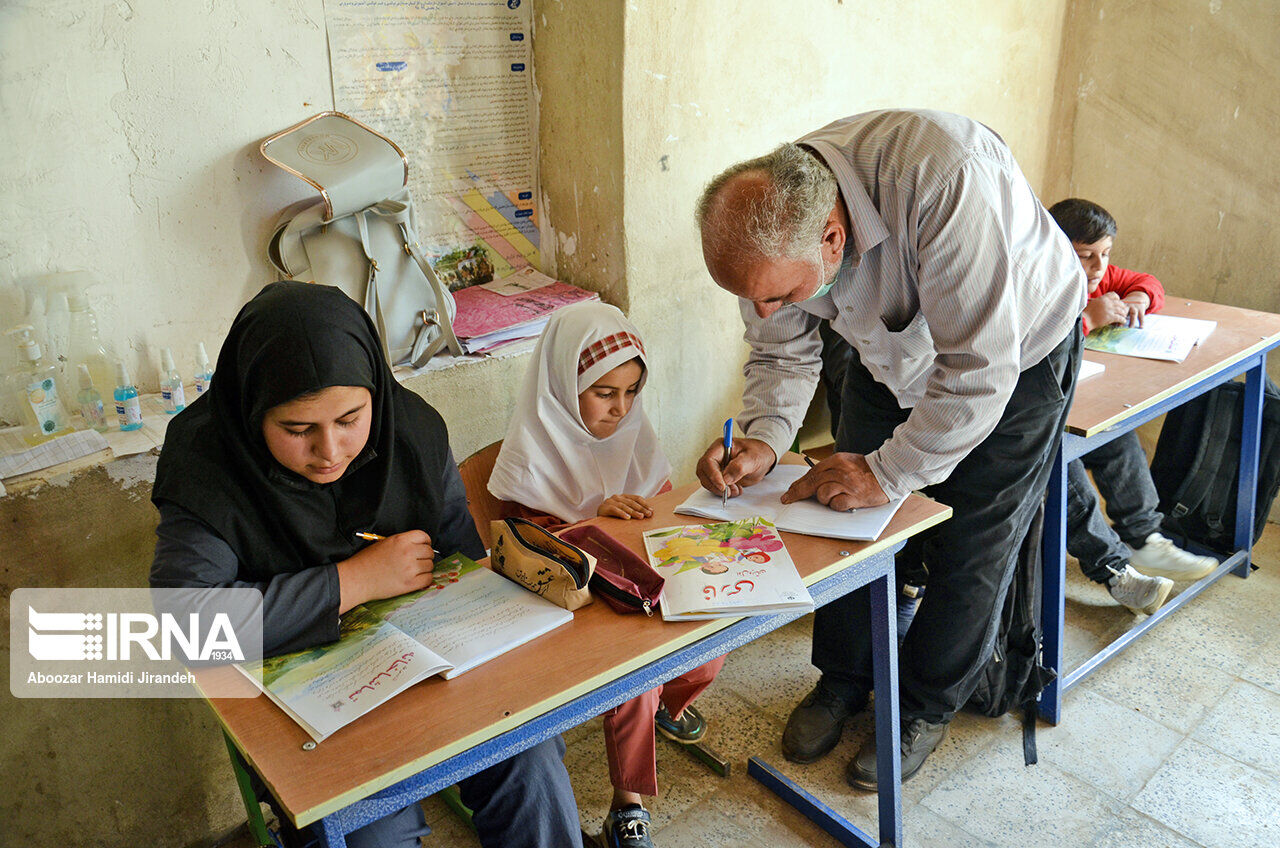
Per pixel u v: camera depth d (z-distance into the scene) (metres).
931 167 1.48
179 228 2.04
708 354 2.77
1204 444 2.78
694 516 1.68
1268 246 2.98
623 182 2.38
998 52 3.09
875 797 2.05
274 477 1.33
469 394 2.30
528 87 2.54
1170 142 3.12
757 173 1.44
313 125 2.15
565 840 1.44
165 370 1.90
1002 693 2.11
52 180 1.85
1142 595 2.56
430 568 1.41
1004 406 1.56
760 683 2.42
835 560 1.48
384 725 1.10
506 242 2.65
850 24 2.68
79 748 1.79
